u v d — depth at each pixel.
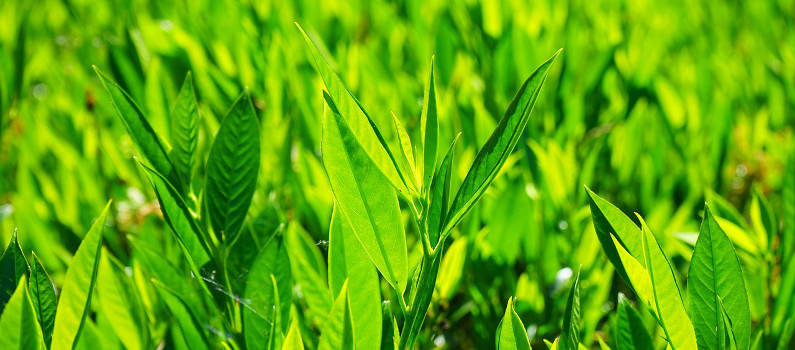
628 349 0.82
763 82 1.73
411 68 1.66
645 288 0.80
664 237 1.12
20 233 1.07
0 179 1.33
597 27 1.79
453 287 1.03
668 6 2.14
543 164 1.17
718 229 0.78
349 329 0.76
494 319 1.07
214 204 0.85
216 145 0.85
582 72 1.65
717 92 1.50
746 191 1.47
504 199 1.06
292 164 1.30
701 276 0.79
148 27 1.51
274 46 1.37
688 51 1.88
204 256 0.86
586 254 1.09
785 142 1.43
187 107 0.85
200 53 1.49
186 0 1.84
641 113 1.32
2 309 0.78
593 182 1.38
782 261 1.00
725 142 1.38
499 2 1.68
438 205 0.79
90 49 1.71
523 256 1.13
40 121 1.35
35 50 1.77
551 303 1.08
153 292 0.97
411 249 1.11
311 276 0.90
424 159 0.80
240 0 1.67
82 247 0.77
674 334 0.78
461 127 1.31
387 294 1.03
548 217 1.13
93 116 1.45
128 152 1.32
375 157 0.77
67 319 0.77
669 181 1.36
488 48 1.63
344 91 0.75
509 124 0.76
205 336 0.89
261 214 0.97
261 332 0.87
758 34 1.98
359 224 0.77
